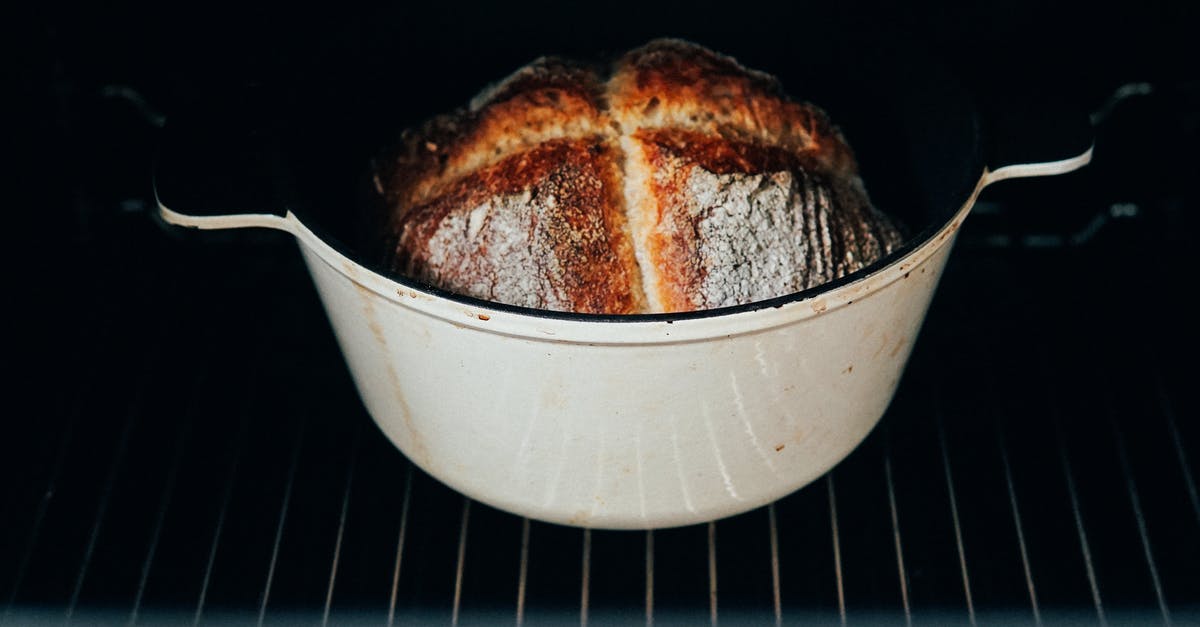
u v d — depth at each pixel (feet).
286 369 2.28
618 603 1.93
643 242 1.70
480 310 1.44
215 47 2.29
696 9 2.02
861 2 1.97
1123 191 2.48
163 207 1.57
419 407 1.67
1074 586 1.94
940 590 1.94
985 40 2.31
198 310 2.38
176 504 2.06
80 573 1.97
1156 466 2.11
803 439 1.68
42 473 2.11
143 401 2.23
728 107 1.80
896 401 2.21
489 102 1.87
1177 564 1.97
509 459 1.65
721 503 1.73
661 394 1.51
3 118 2.16
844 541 2.00
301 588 1.95
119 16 2.24
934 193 1.83
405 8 1.91
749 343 1.47
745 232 1.68
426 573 1.97
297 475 2.10
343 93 1.88
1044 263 2.46
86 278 2.42
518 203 1.70
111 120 2.35
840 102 2.00
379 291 1.49
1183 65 2.33
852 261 1.75
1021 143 1.66
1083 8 2.27
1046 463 2.12
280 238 2.49
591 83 1.85
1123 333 2.32
